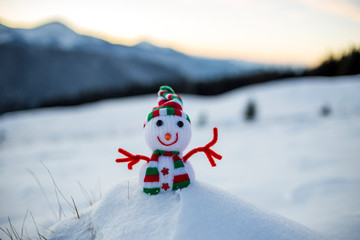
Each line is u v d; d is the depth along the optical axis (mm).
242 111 15125
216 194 1521
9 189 4059
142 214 1424
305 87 18109
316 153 5656
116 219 1498
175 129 1581
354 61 25422
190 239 1205
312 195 3234
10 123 16844
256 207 1559
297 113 13133
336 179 3670
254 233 1316
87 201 3061
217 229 1277
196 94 29266
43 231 2018
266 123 11875
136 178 1835
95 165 5734
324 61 26812
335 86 17391
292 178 4113
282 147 6809
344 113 11797
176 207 1378
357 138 6840
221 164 5488
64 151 8148
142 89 31547
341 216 2396
